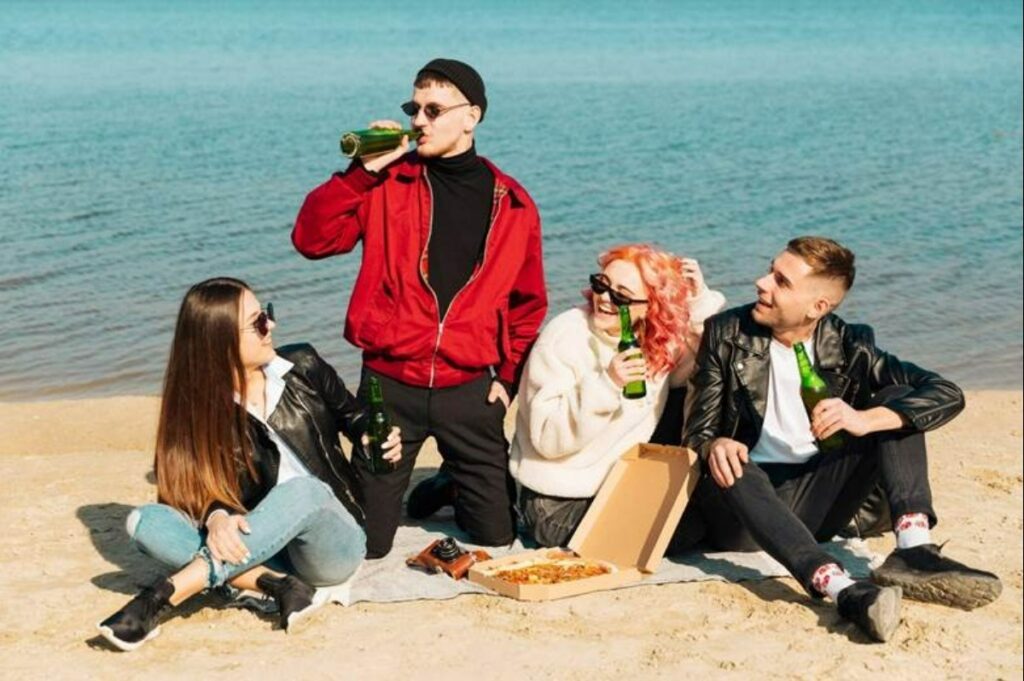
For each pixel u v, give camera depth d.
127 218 12.46
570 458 5.89
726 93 29.61
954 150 22.52
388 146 5.57
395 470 5.82
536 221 5.93
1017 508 7.05
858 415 5.40
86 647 4.93
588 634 5.16
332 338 10.20
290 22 55.06
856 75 36.16
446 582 5.56
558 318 5.84
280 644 4.97
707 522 5.92
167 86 24.67
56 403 8.60
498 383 5.95
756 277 13.52
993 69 39.34
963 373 11.12
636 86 30.27
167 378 5.14
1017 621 5.46
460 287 5.77
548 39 49.00
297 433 5.39
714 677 4.83
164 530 5.07
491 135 21.41
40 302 9.63
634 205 16.55
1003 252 15.26
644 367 5.60
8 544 6.01
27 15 43.44
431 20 61.59
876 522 6.20
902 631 5.28
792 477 5.86
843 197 17.97
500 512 6.02
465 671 4.80
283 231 13.00
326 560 5.23
